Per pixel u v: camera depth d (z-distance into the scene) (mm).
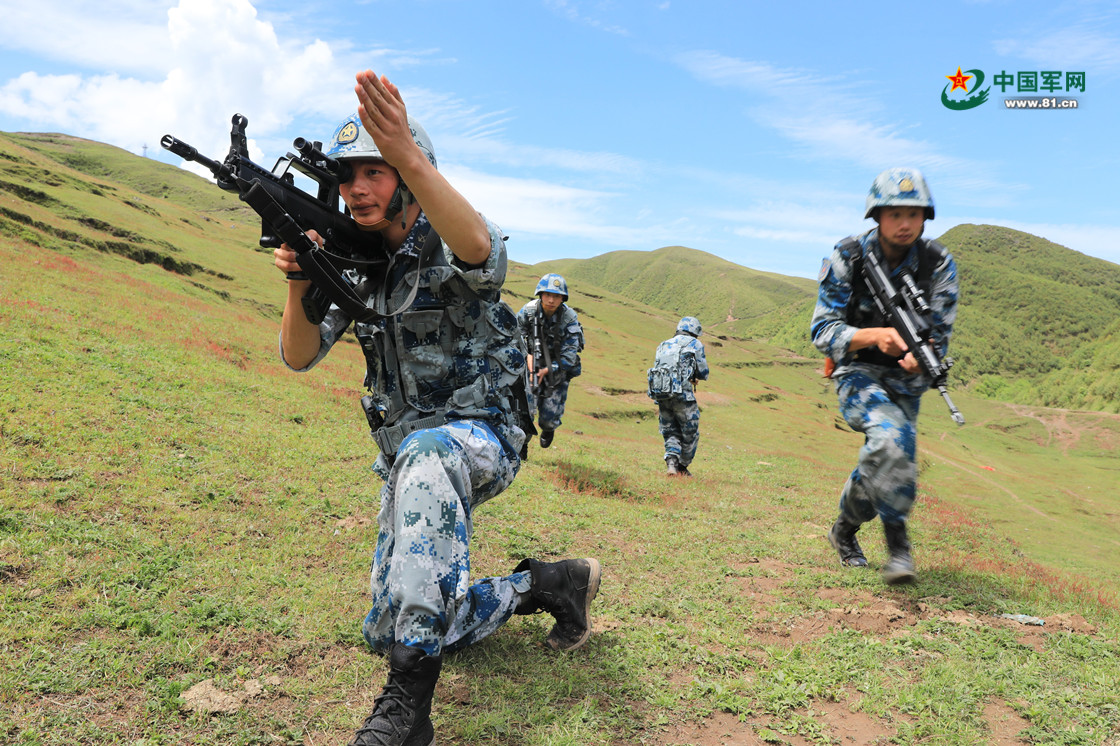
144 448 4957
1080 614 3822
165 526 3748
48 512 3566
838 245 3910
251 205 1971
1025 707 2600
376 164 2115
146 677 2369
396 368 2316
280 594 3146
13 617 2584
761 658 3031
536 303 8281
